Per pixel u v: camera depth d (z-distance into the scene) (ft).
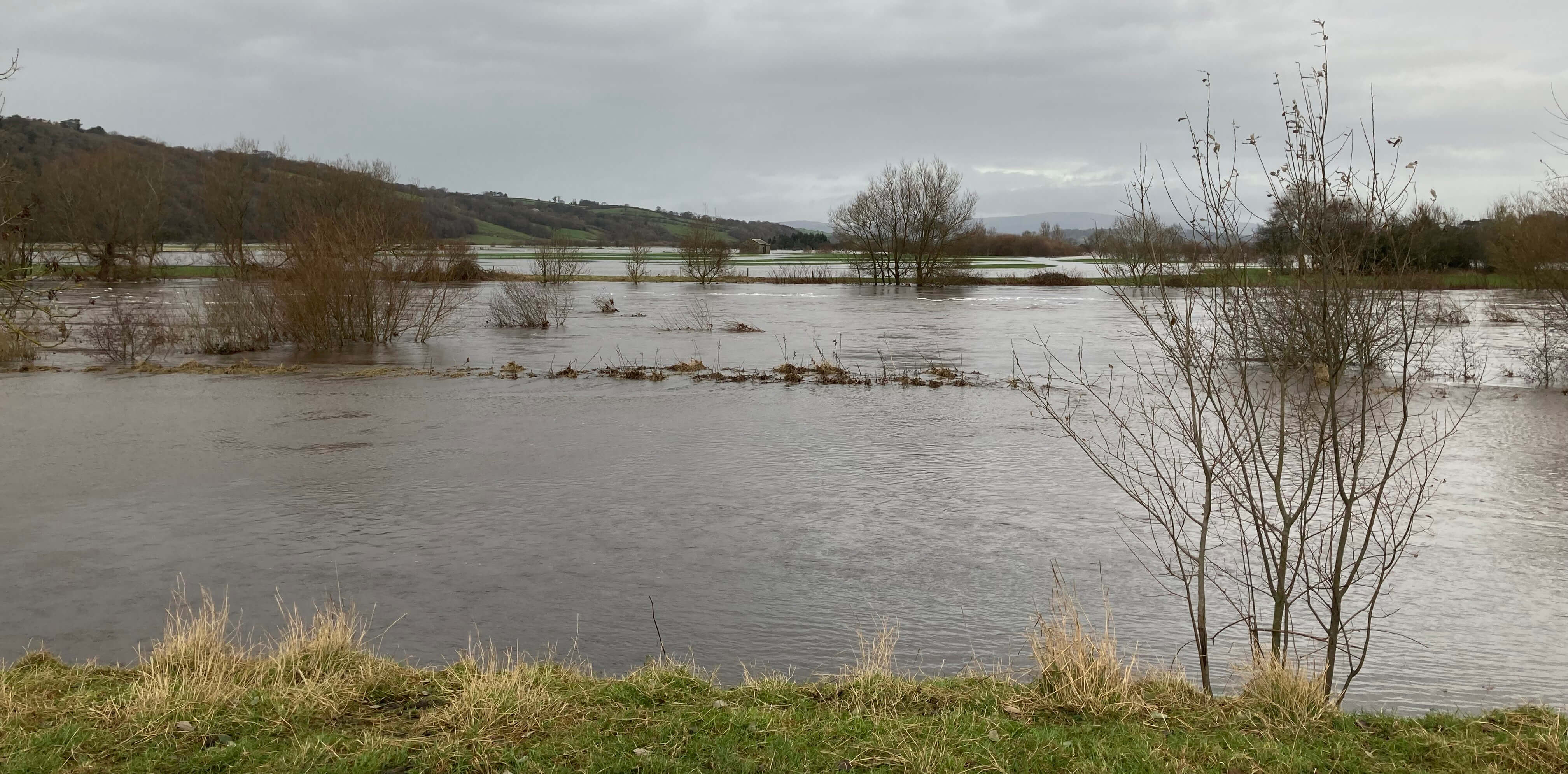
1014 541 34.12
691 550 33.04
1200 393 63.46
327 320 101.60
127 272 217.36
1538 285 89.25
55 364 87.20
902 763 14.44
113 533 34.81
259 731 15.80
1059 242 467.93
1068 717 16.71
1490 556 32.01
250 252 210.18
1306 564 19.74
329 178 228.84
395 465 46.21
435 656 23.82
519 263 338.34
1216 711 16.76
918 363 88.99
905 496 40.29
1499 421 56.39
